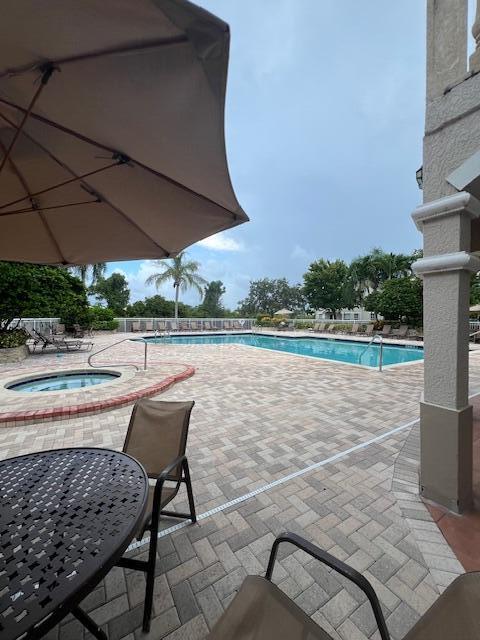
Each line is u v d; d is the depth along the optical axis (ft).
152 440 7.63
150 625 5.06
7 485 5.44
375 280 85.51
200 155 5.50
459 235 7.20
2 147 6.78
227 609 3.62
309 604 5.41
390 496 8.38
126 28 3.67
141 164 6.50
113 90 4.70
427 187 7.81
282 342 60.34
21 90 5.08
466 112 7.09
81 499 5.03
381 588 5.66
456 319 7.36
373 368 27.30
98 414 15.47
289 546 6.70
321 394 18.88
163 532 7.11
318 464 10.21
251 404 16.90
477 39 7.29
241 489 8.81
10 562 3.73
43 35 3.92
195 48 3.73
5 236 9.38
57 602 3.21
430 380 7.91
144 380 21.59
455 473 7.55
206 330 72.69
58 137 6.27
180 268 75.92
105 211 8.48
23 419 13.99
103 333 61.72
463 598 3.26
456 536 6.85
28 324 45.98
